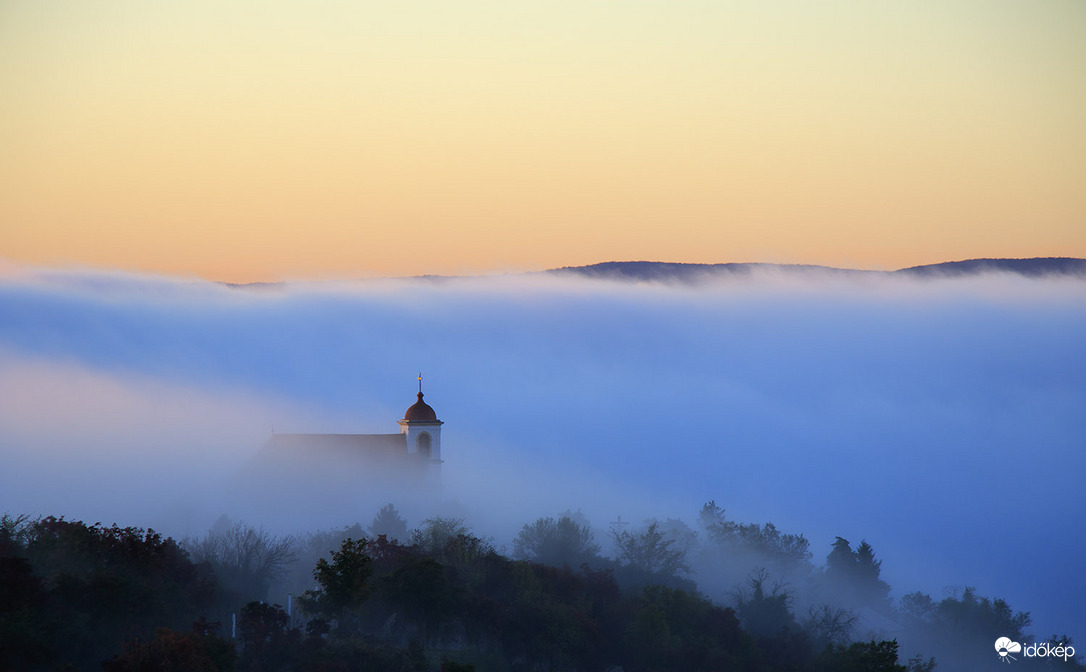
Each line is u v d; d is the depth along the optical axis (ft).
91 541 329.31
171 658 242.17
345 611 339.57
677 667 368.27
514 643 354.54
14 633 245.86
